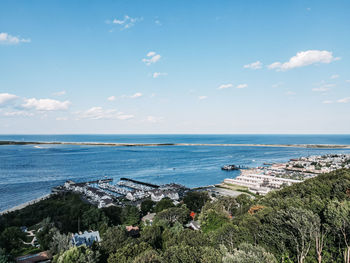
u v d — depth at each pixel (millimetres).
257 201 83688
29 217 91750
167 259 35438
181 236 46531
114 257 40750
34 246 64625
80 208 94250
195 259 34062
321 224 38344
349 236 35031
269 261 30672
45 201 117250
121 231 55031
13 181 170375
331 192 62406
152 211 103812
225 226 45375
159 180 190125
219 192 143000
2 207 114188
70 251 39594
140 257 36375
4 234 65062
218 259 32625
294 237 38156
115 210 94688
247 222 48125
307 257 36750
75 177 194000
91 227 79688
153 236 53906
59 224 79688
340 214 34750
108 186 163500
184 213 79250
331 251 36625
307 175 189000
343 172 86500
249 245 34781
